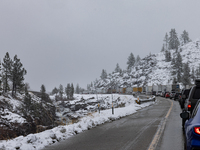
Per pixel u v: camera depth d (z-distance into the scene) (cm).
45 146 719
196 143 361
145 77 15775
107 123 1283
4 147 621
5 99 4494
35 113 4469
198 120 397
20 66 5309
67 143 759
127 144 702
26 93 4638
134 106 2558
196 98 985
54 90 12656
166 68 15838
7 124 3297
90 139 816
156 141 730
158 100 4388
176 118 1388
